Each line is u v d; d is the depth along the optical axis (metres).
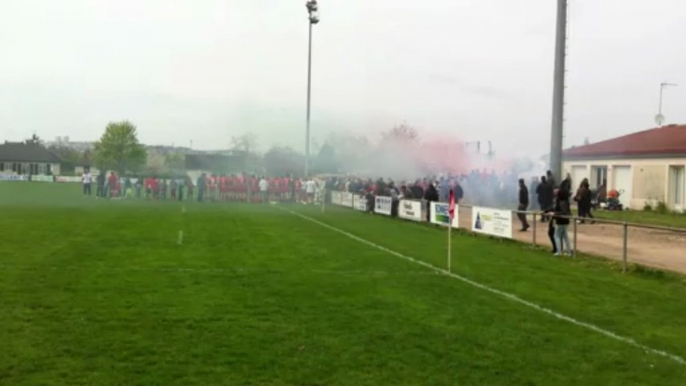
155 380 6.95
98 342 8.38
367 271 15.12
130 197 51.56
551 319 10.38
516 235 24.58
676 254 19.33
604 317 10.66
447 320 10.09
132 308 10.45
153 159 120.06
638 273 15.98
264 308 10.66
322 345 8.45
